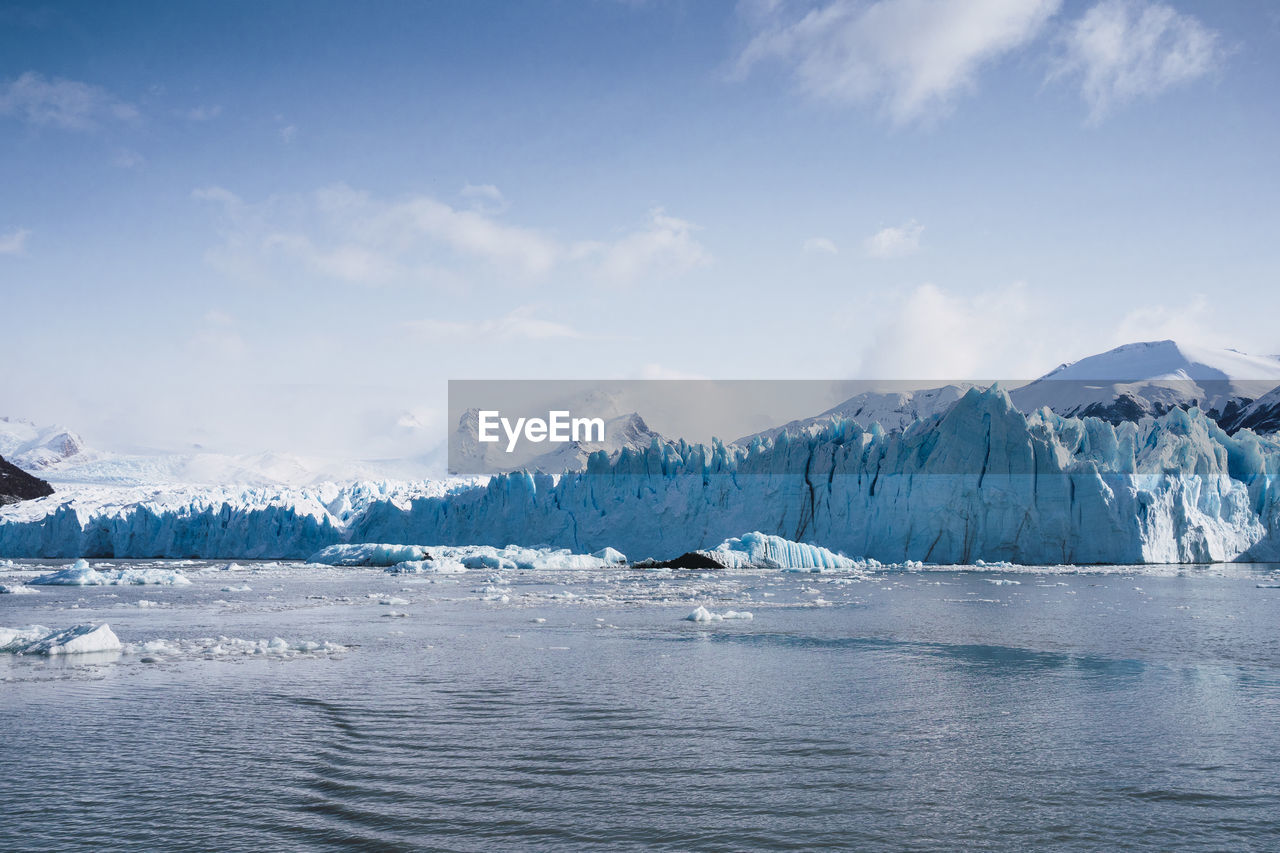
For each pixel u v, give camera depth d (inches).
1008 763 420.2
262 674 663.1
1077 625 970.1
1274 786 386.9
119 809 362.3
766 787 385.4
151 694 586.9
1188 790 382.0
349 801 369.7
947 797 373.4
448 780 396.5
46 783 396.2
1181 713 527.5
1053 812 355.6
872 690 597.9
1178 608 1152.8
